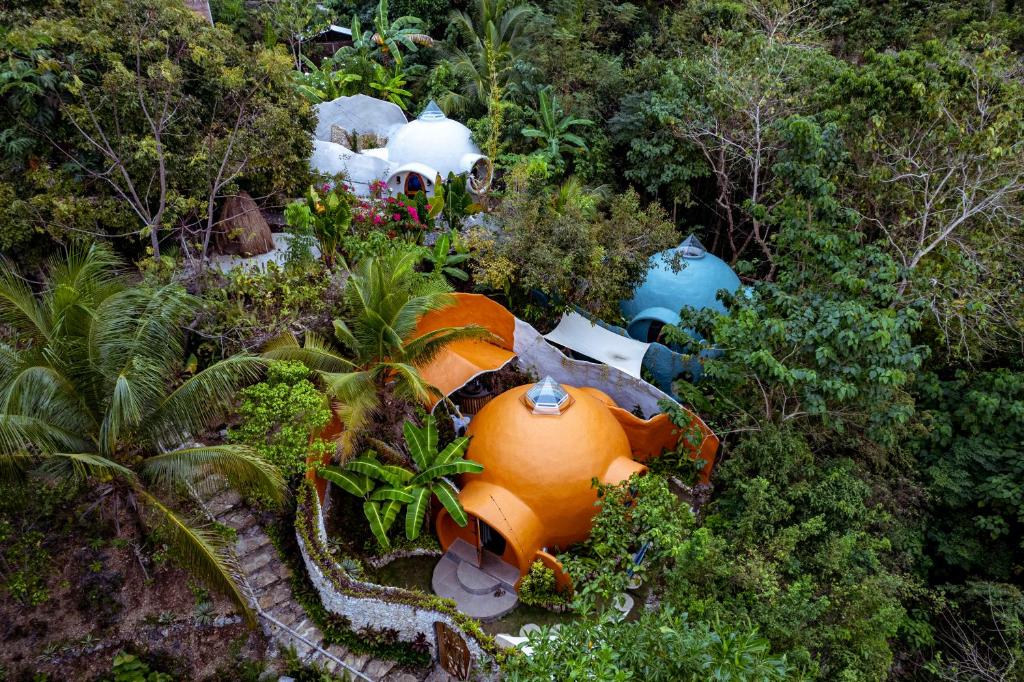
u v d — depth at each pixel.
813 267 15.57
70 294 9.68
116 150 14.18
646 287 19.34
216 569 9.52
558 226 17.67
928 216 17.67
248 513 12.69
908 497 15.18
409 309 13.23
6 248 13.55
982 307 15.51
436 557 13.93
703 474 16.05
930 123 17.41
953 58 17.72
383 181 21.47
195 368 13.13
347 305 14.77
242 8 26.78
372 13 30.94
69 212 13.43
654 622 8.16
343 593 11.28
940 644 14.49
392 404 14.37
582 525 13.33
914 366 13.48
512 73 25.73
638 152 24.12
